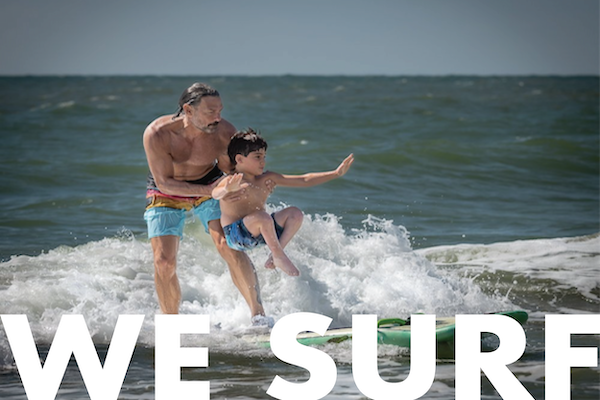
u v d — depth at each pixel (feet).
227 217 65.05
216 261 84.89
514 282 82.12
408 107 469.98
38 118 363.35
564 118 369.09
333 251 82.38
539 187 164.35
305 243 82.23
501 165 188.34
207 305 72.23
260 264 74.59
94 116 380.58
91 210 127.85
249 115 403.34
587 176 180.04
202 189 63.26
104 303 69.41
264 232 63.05
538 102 526.57
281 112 427.74
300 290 71.61
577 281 82.23
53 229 111.24
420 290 74.84
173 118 65.36
